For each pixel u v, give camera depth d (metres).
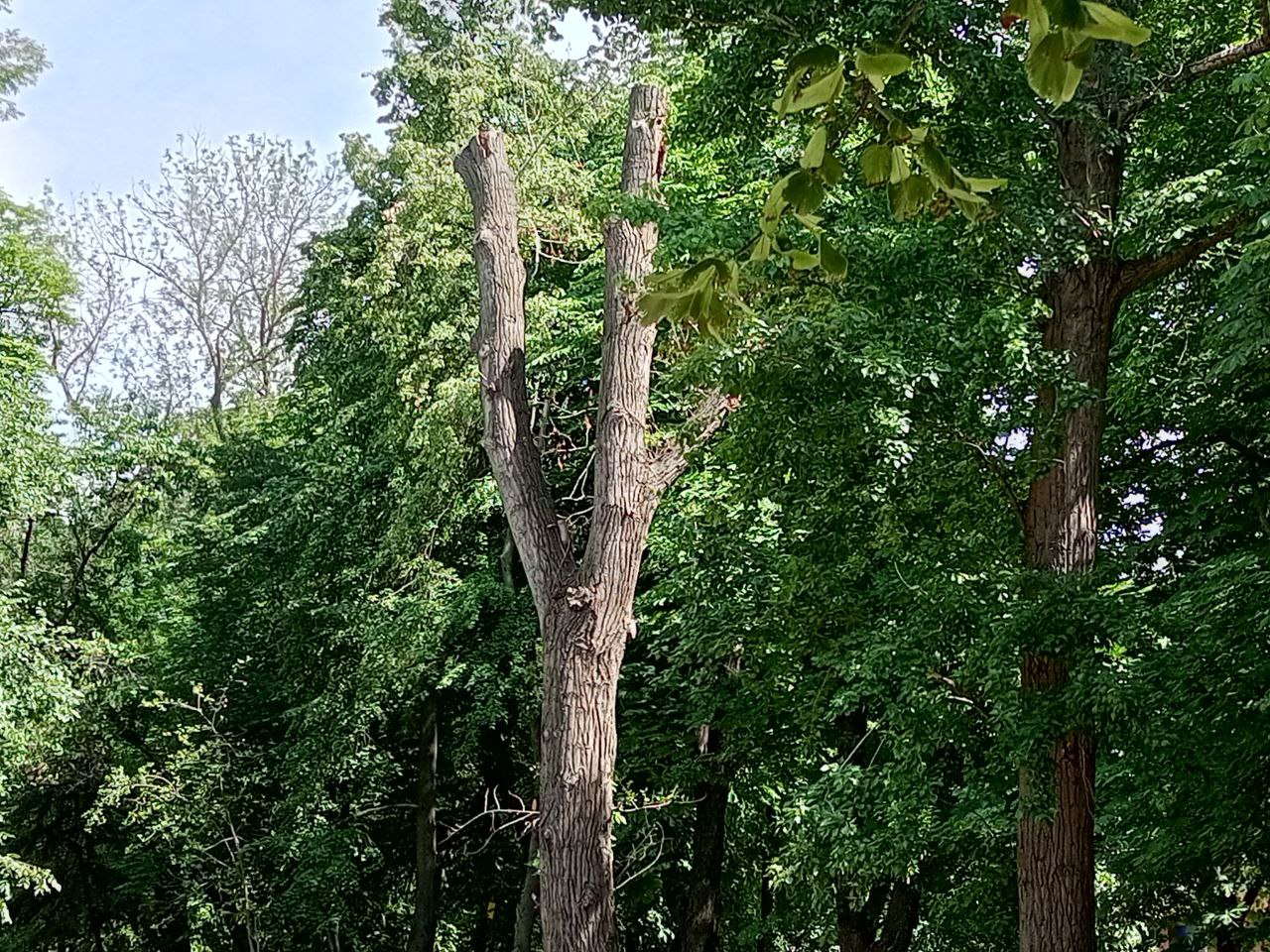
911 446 7.77
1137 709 6.92
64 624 22.45
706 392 9.74
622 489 8.89
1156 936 12.98
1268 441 10.31
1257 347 8.36
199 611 23.05
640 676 15.16
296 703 20.45
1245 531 10.56
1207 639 7.93
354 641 16.66
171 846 19.39
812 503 8.68
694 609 12.11
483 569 16.59
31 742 17.34
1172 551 11.24
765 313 7.53
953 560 8.46
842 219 8.06
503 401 9.27
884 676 8.35
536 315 15.14
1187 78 7.79
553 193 15.12
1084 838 7.05
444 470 15.00
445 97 16.77
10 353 18.36
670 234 8.22
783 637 10.91
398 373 16.03
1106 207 7.72
